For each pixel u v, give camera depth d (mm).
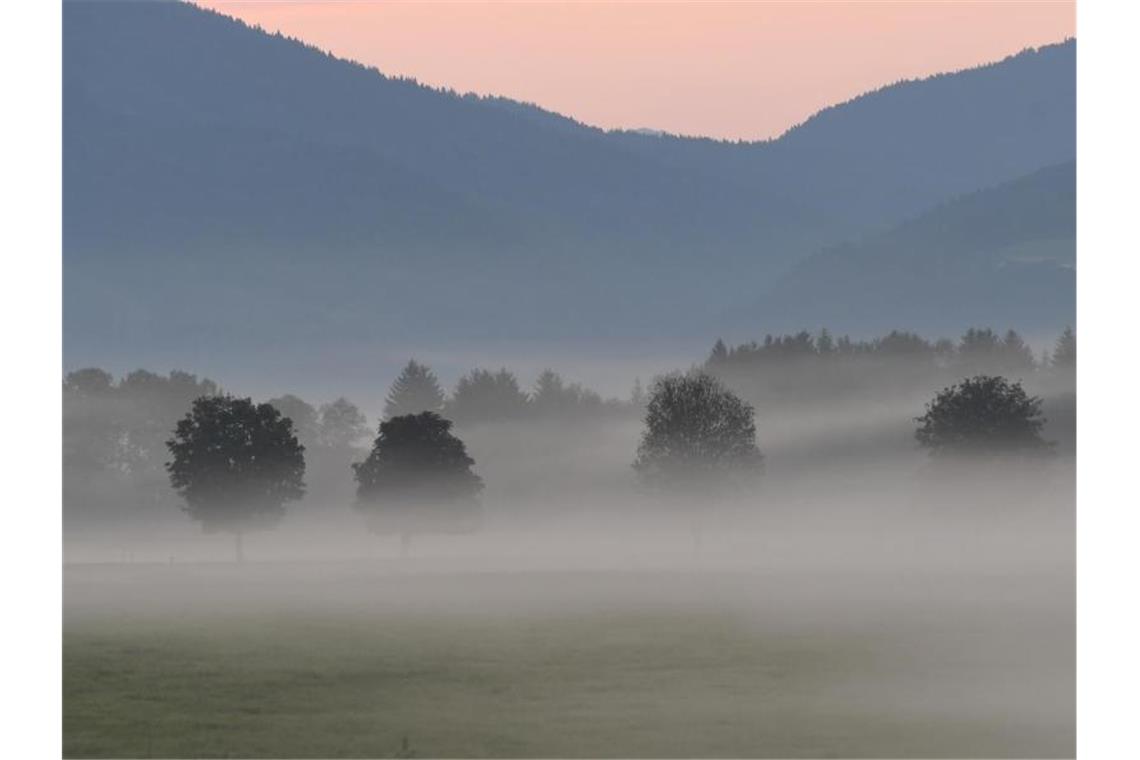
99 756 110688
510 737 116625
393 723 120938
